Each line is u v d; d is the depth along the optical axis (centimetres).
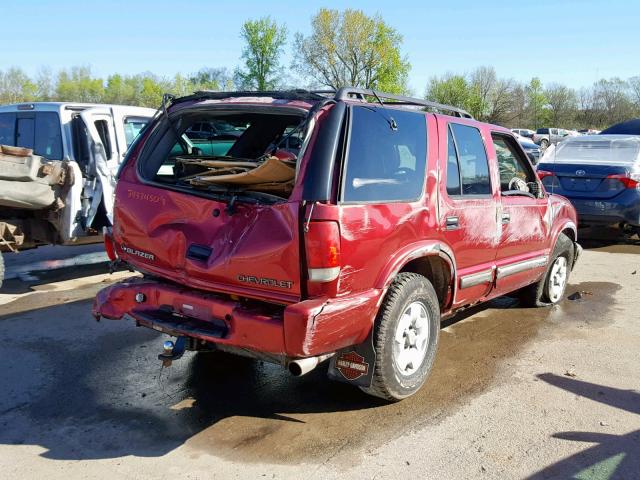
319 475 339
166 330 389
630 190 977
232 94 434
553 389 454
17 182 663
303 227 345
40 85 6500
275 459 357
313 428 394
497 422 402
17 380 467
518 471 345
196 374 484
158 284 412
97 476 339
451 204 450
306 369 349
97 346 543
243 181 384
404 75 5547
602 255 984
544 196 613
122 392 448
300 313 335
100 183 755
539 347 545
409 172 419
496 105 6756
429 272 462
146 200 424
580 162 1028
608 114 7056
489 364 503
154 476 339
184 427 396
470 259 481
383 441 377
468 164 486
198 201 395
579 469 347
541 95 7150
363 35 5303
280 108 396
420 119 443
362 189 372
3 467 347
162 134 461
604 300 706
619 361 512
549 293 667
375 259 378
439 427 395
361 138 381
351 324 363
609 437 383
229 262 370
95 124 791
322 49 5384
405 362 419
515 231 545
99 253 980
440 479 337
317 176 350
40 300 690
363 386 401
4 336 566
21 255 959
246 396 443
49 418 407
